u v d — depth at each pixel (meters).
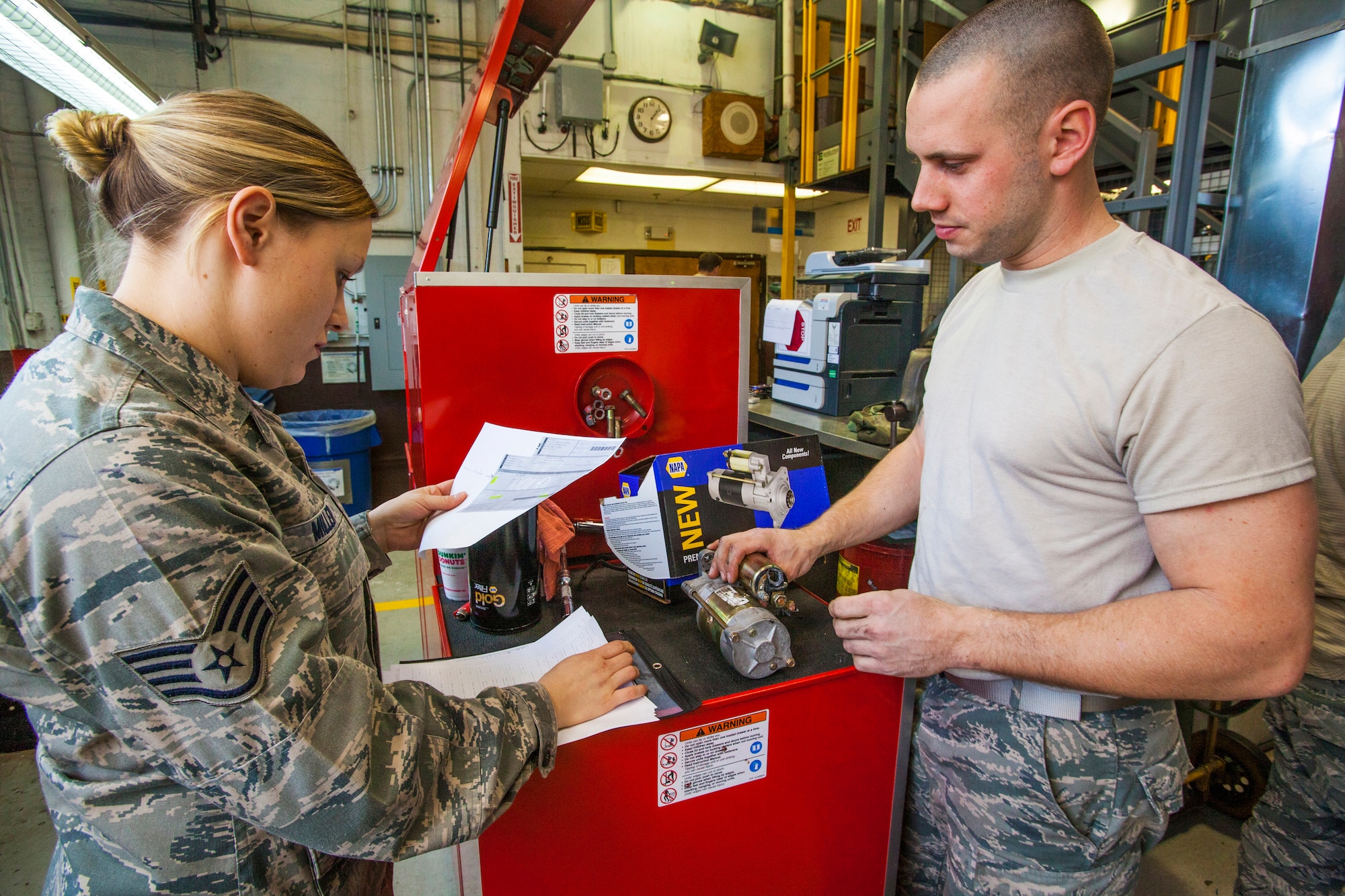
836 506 1.04
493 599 0.93
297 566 0.51
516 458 0.90
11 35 1.65
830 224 6.22
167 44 3.51
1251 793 1.67
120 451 0.43
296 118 0.55
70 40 1.71
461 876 0.85
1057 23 0.65
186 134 0.50
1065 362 0.72
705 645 0.92
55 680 0.43
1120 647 0.65
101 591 0.42
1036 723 0.80
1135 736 0.79
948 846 0.96
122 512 0.42
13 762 1.93
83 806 0.50
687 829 0.83
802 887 0.94
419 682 0.60
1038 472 0.75
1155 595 0.67
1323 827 1.13
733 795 0.84
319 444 3.63
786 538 0.95
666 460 0.98
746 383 1.25
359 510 3.82
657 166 4.79
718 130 4.70
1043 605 0.77
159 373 0.49
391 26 3.83
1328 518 1.08
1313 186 1.39
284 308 0.55
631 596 1.06
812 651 0.92
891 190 4.38
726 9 4.81
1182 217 1.95
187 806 0.50
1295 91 1.41
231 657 0.44
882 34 3.59
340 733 0.47
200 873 0.51
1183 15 3.15
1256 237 1.50
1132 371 0.67
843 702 0.89
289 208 0.53
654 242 6.40
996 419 0.77
